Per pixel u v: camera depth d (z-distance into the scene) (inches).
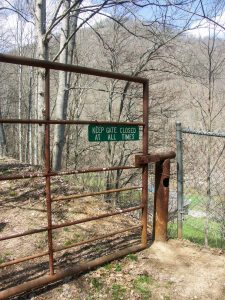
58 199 136.1
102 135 152.9
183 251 175.8
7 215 205.0
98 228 195.5
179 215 192.7
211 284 147.3
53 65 127.6
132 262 161.6
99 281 144.6
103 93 673.0
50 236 135.2
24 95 1268.5
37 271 147.5
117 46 553.0
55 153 375.2
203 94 354.3
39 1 342.0
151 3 292.7
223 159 243.1
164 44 411.8
